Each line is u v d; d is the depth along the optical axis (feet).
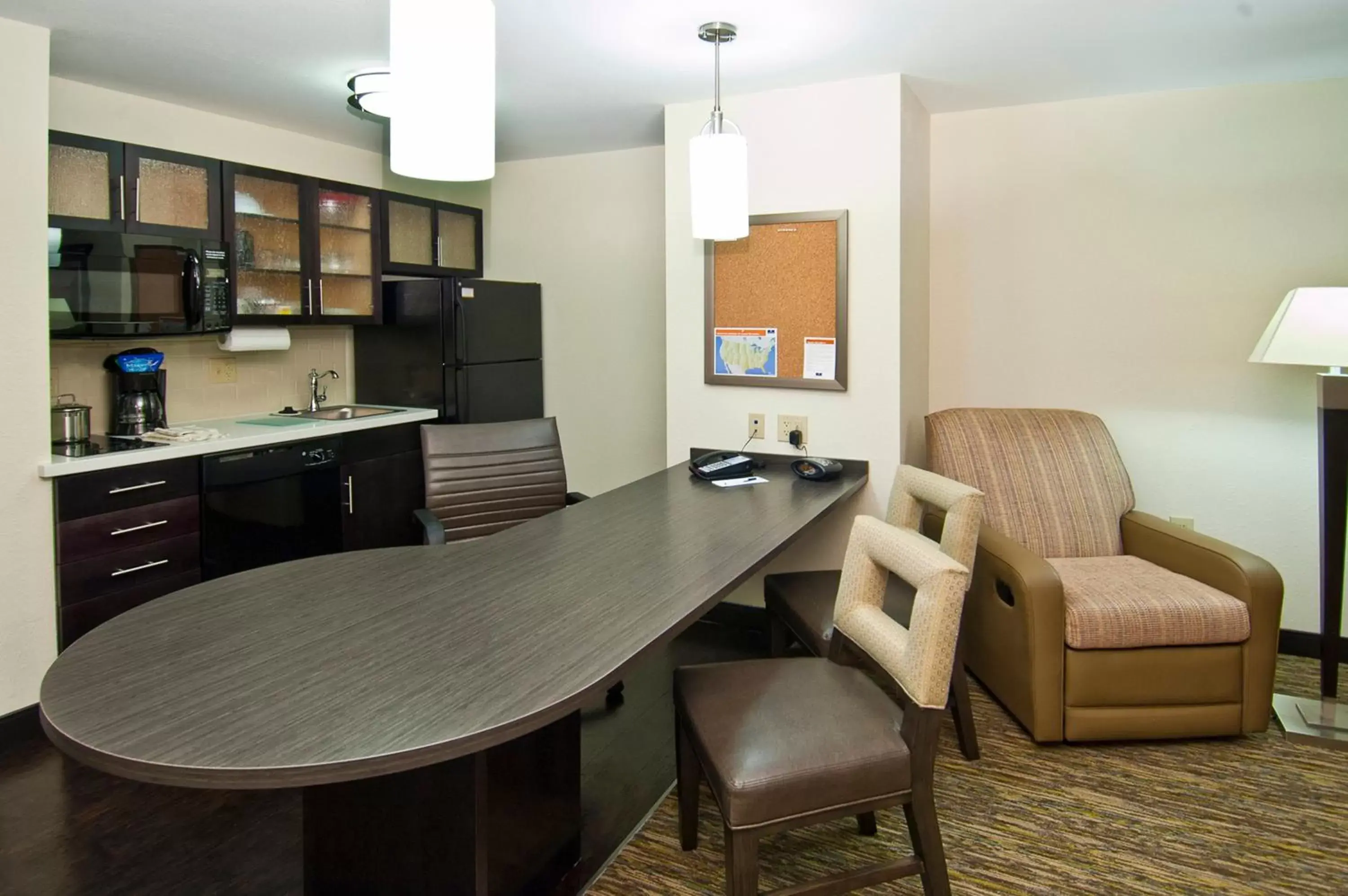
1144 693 7.86
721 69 9.24
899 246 9.68
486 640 4.57
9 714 8.13
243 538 10.32
